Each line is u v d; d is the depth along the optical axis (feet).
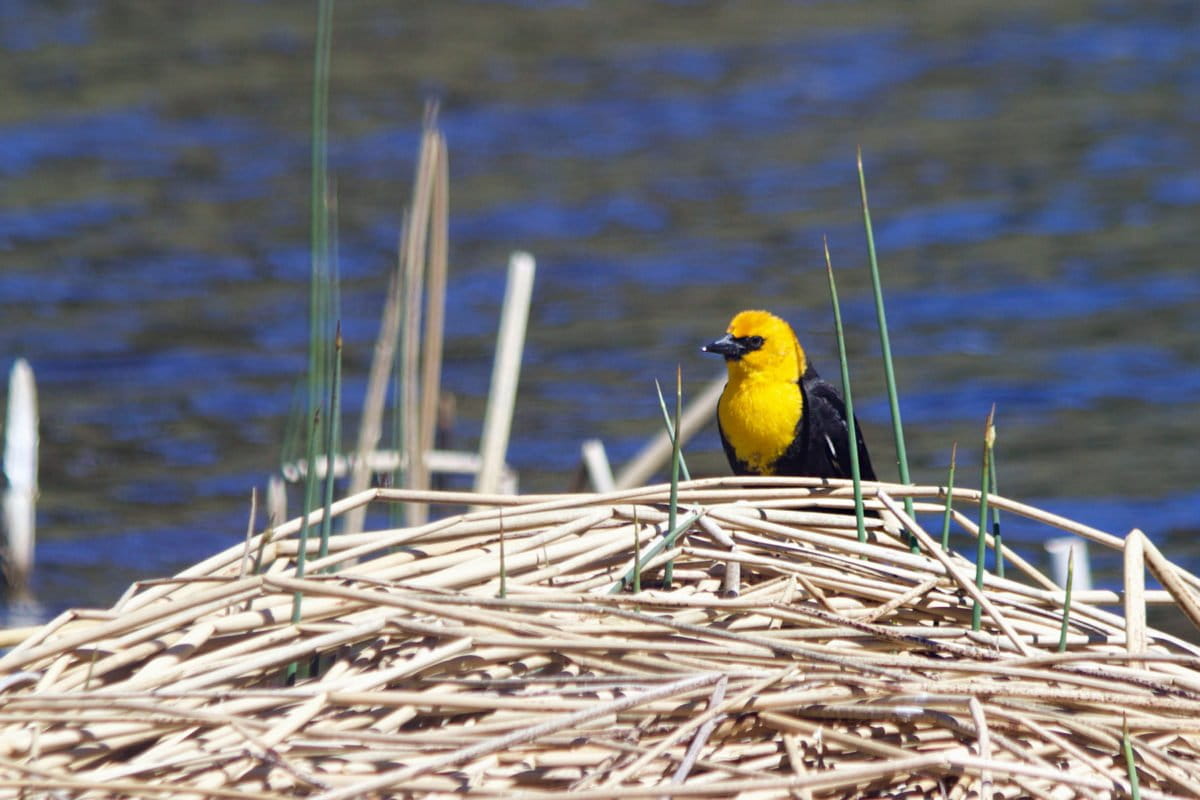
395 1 111.24
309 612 17.60
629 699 15.42
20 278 64.39
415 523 31.89
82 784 14.51
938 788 16.53
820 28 106.73
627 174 78.95
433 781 15.51
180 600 16.58
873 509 22.13
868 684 16.31
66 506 44.24
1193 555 39.91
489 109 88.99
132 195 74.84
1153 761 16.40
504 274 66.39
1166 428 49.24
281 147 82.33
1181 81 90.74
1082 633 18.97
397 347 31.55
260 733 15.34
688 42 102.63
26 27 101.40
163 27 102.47
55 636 16.89
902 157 80.02
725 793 15.37
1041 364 55.11
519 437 50.14
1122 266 64.80
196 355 57.31
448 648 16.71
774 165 79.97
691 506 20.20
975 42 101.96
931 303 61.67
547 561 18.86
